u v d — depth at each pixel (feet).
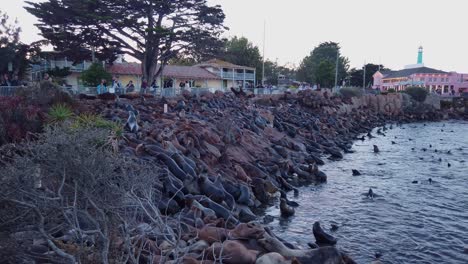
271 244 32.40
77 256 20.86
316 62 390.63
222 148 71.87
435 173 82.74
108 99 92.38
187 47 149.07
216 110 107.76
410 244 44.55
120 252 22.68
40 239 23.67
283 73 429.79
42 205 21.36
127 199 24.36
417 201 61.62
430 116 230.27
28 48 128.98
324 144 114.93
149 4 138.82
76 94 90.58
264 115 124.88
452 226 50.65
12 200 20.44
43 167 22.58
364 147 120.37
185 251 25.63
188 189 48.49
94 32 136.56
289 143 101.81
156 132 61.87
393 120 213.66
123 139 53.16
